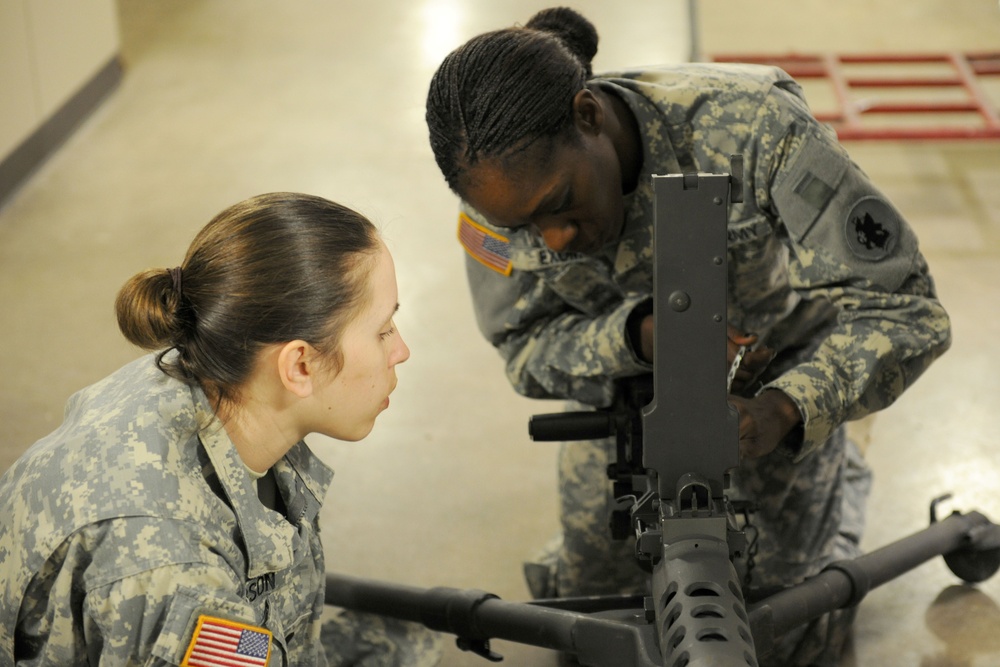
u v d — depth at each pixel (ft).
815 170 5.17
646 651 4.38
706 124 5.25
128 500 3.74
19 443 8.53
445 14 18.37
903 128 12.64
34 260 11.39
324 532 7.73
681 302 4.13
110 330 10.10
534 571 6.82
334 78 15.93
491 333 6.05
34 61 13.34
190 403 3.97
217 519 3.98
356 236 3.94
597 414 5.28
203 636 3.74
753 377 5.22
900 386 5.27
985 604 6.77
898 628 6.61
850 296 5.24
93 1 15.08
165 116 14.87
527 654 6.58
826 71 13.78
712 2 18.49
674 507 4.25
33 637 4.03
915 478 7.97
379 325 4.04
